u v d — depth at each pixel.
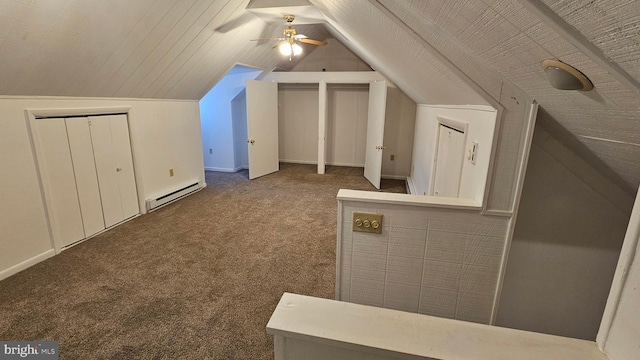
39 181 2.60
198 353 1.72
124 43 2.62
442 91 2.08
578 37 0.55
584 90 0.74
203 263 2.68
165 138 4.14
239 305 2.13
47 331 1.85
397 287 1.68
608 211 1.43
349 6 1.71
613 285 0.58
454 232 1.55
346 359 0.68
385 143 5.76
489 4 0.66
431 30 1.11
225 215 3.80
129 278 2.43
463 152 1.85
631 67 0.54
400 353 0.63
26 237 2.53
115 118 3.35
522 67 0.91
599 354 0.61
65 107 2.77
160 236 3.19
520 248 1.54
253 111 5.37
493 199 1.46
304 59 5.92
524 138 1.34
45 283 2.33
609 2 0.42
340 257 1.70
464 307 1.65
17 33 1.93
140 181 3.73
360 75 5.48
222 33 3.47
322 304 0.76
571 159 1.39
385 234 1.61
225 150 6.03
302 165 6.67
